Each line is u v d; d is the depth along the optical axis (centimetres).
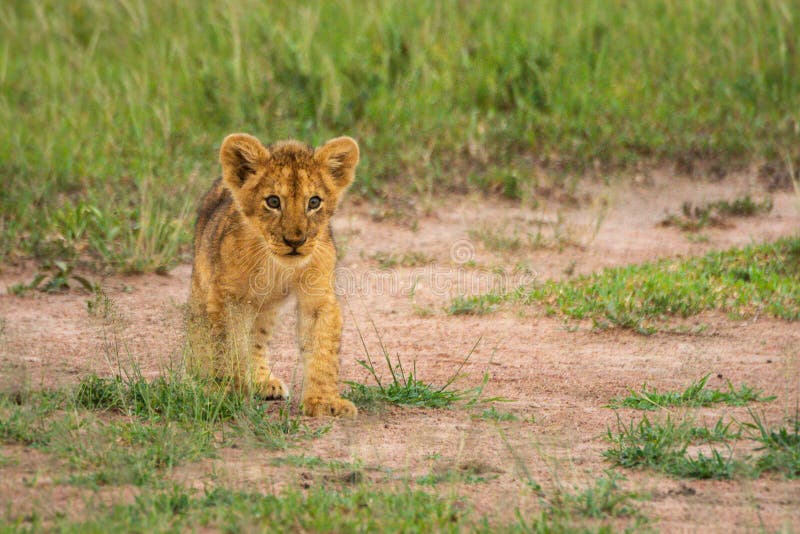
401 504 676
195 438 800
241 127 1978
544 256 1562
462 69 2227
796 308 1292
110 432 802
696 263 1487
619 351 1153
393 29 2286
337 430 873
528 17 2445
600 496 705
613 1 2528
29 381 904
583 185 1919
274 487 718
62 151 1836
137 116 1978
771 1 2428
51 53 2225
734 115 2152
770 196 1883
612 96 2180
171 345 1111
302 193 923
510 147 2006
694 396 977
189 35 2348
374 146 1962
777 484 755
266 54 2162
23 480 707
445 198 1822
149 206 1493
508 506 694
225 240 934
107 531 611
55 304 1280
